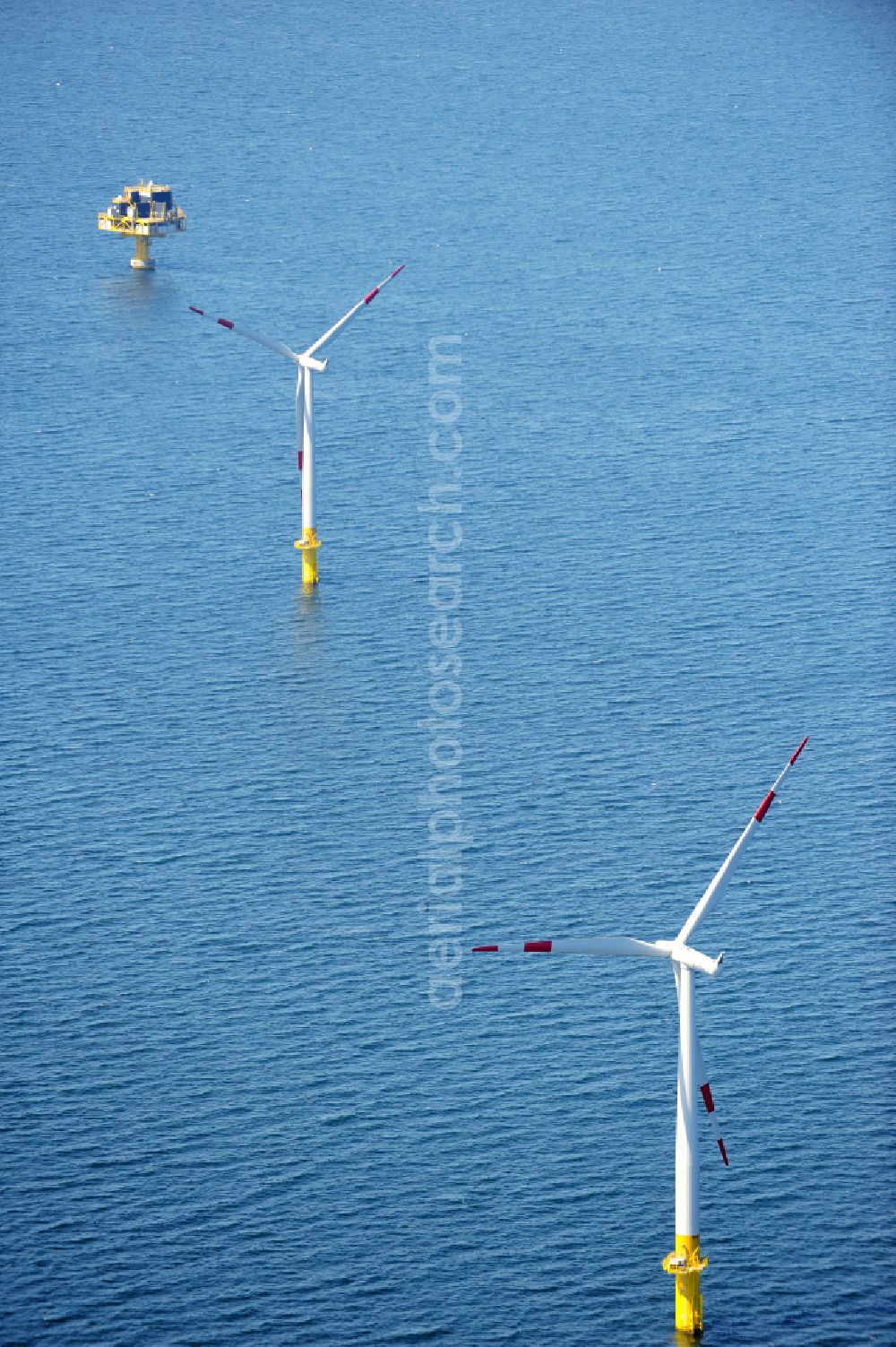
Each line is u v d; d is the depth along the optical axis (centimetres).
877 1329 18412
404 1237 19800
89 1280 19175
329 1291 19075
